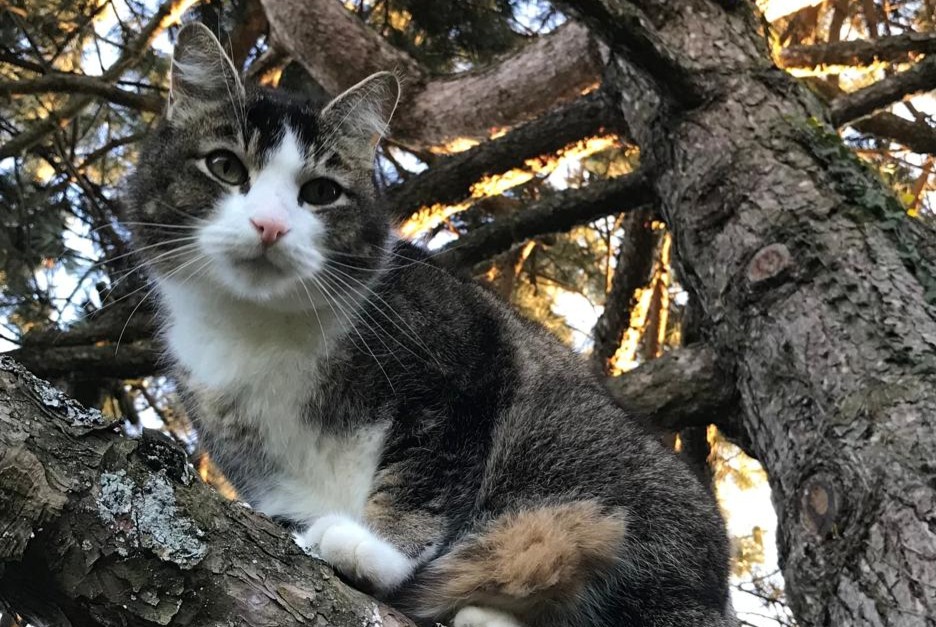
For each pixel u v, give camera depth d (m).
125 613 0.43
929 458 0.55
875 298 0.63
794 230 0.68
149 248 0.59
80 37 1.02
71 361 0.84
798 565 0.58
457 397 0.58
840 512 0.57
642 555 0.57
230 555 0.45
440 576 0.55
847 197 0.69
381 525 0.56
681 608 0.57
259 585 0.45
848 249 0.66
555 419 0.59
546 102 1.01
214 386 0.58
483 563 0.55
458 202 0.95
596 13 0.71
